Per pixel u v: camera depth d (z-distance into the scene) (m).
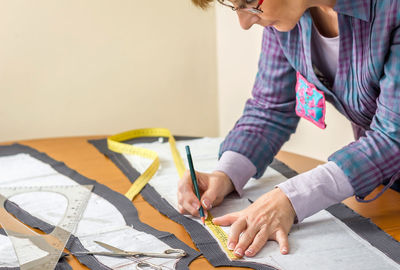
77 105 3.27
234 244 1.19
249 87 3.02
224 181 1.48
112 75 3.29
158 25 3.29
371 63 1.28
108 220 1.37
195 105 3.49
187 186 1.41
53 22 3.11
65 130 3.29
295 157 1.86
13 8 3.02
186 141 2.13
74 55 3.19
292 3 1.25
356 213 1.35
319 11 1.41
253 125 1.65
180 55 3.38
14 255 1.18
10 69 3.10
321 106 1.47
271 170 1.73
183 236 1.27
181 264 1.11
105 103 3.32
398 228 1.26
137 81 3.35
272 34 1.57
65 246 1.22
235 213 1.31
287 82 1.61
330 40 1.39
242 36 2.99
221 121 3.52
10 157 1.98
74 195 1.56
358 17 1.26
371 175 1.27
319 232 1.26
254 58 2.88
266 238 1.20
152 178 1.69
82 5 3.13
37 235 1.28
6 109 3.16
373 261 1.10
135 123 3.42
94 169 1.82
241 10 1.26
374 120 1.31
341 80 1.40
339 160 1.30
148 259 1.14
